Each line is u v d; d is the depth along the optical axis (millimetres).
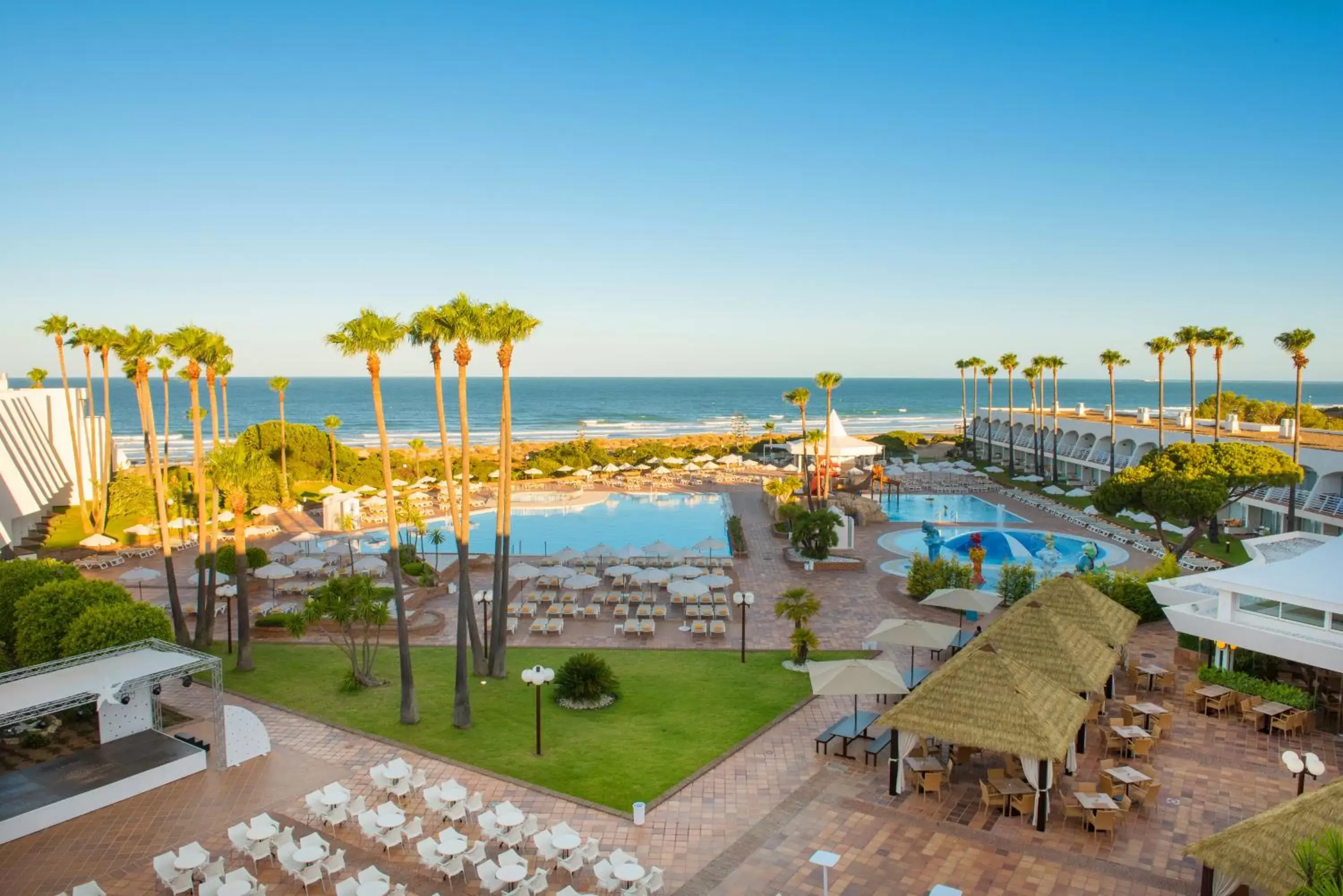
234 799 19797
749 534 54562
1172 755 21469
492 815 17625
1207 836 17547
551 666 29391
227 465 28953
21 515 50344
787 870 16500
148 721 23172
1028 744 17594
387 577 41875
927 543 46594
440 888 16156
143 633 24250
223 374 32656
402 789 19547
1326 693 24719
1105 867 16406
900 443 105625
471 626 28188
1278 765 20859
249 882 15406
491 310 26188
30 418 58844
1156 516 45219
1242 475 43438
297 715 24953
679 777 20641
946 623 34250
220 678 21375
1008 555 49188
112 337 30031
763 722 24031
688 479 82188
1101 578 34500
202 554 31469
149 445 30938
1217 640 25438
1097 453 77750
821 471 71000
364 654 28328
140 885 16281
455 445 137125
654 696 26219
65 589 25500
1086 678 21344
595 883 16328
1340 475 50500
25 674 20984
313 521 59219
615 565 43719
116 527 54531
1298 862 11688
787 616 30000
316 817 18719
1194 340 60188
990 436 98750
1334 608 22547
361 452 106938
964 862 16656
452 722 24281
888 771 20656
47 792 19156
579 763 21500
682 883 16078
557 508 66875
